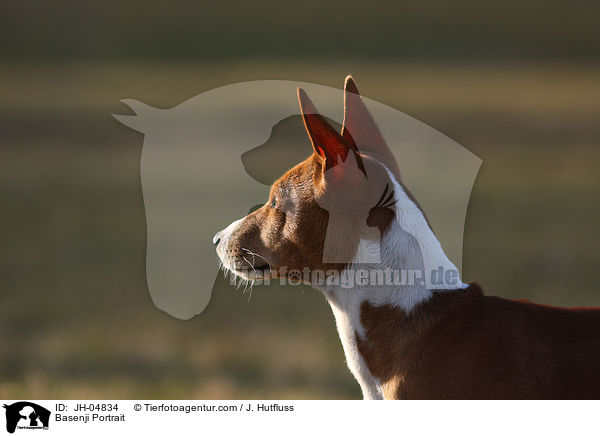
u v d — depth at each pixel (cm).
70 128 3606
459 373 543
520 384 534
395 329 566
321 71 5191
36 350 1268
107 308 1523
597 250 1797
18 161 2992
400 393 555
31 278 1716
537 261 1712
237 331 1355
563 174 2639
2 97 4512
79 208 2333
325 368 1155
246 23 7756
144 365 1188
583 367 532
